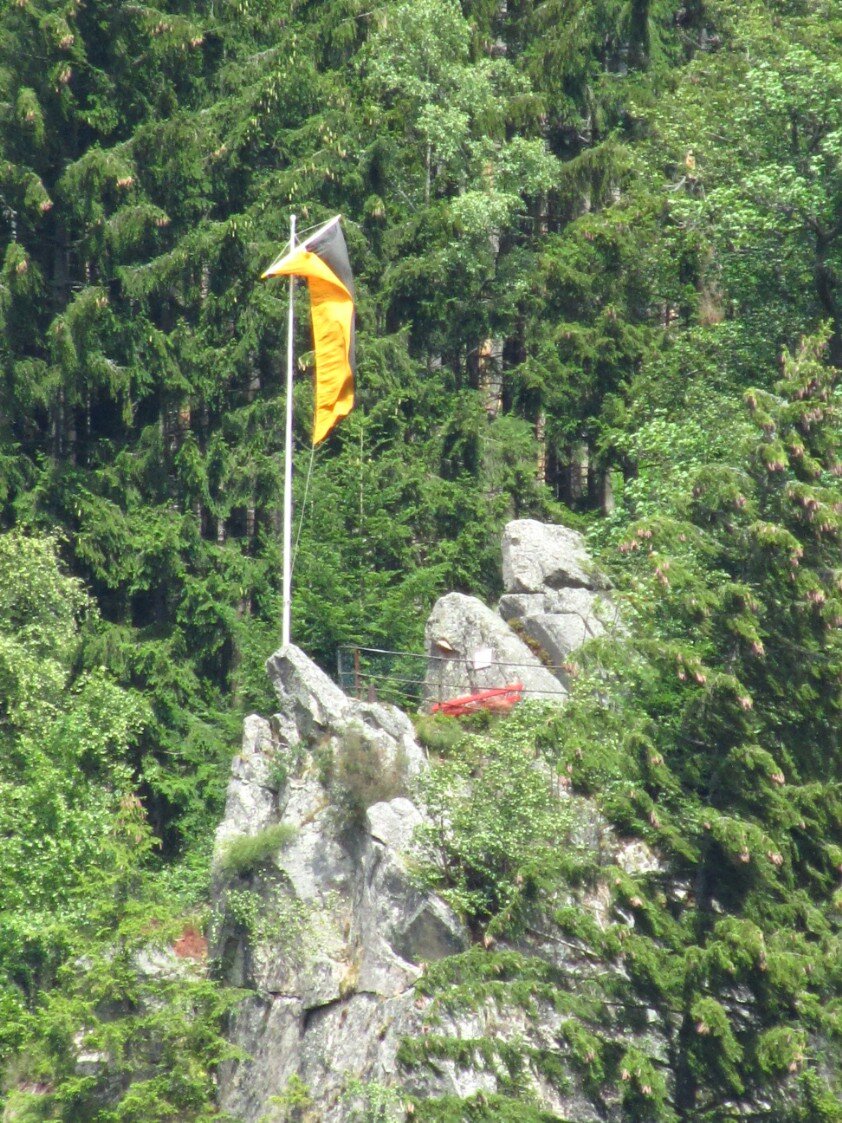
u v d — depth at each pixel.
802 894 78.44
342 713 102.44
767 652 80.00
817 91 127.62
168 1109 88.31
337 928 96.56
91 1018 91.00
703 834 78.94
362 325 141.00
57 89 138.88
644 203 142.12
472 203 141.62
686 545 81.56
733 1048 74.06
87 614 129.75
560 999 77.44
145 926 95.00
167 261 138.50
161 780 126.31
